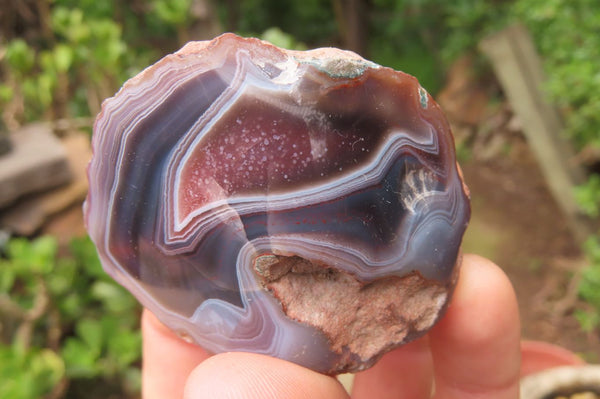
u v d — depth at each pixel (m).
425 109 0.10
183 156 0.10
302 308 0.10
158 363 0.13
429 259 0.10
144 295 0.11
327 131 0.09
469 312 0.12
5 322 0.20
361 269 0.10
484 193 0.35
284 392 0.09
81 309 0.22
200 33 0.36
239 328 0.10
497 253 0.30
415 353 0.14
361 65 0.09
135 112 0.10
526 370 0.19
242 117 0.09
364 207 0.10
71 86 0.34
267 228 0.09
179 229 0.10
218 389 0.09
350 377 0.17
